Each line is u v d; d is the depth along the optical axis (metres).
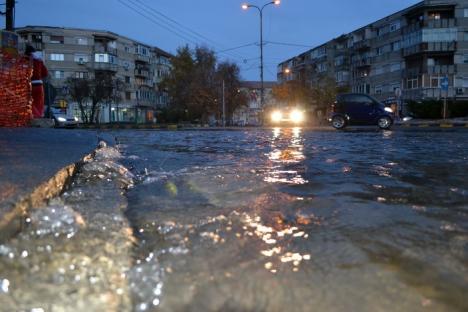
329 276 1.91
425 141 11.45
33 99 10.74
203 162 6.04
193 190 3.84
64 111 27.25
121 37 79.12
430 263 2.06
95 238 2.21
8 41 9.12
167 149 8.49
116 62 77.06
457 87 54.22
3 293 1.60
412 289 1.78
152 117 89.69
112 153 6.64
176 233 2.45
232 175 4.72
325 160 6.46
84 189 3.63
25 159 4.32
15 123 9.44
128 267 1.90
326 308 1.62
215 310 1.60
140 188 3.93
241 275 1.90
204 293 1.71
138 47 84.06
